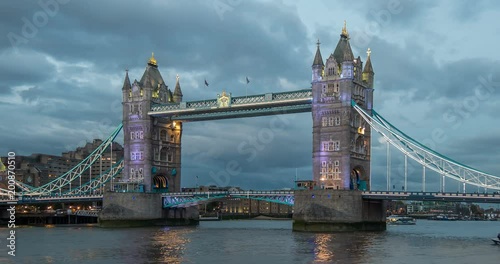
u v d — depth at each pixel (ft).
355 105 492.13
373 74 525.75
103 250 326.85
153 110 600.80
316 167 496.64
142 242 376.27
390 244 354.13
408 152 465.06
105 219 572.10
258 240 386.11
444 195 434.71
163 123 621.31
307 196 471.62
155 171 604.49
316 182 495.00
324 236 416.05
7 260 285.23
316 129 499.51
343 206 458.91
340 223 458.50
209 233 466.70
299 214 473.67
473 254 305.12
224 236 428.56
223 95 554.05
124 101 619.26
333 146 490.90
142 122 604.08
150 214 583.99
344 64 492.54
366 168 513.04
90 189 655.35
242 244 357.82
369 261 274.77
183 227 586.04
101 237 421.18
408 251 316.19
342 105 489.26
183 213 634.02
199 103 573.33
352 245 346.74
